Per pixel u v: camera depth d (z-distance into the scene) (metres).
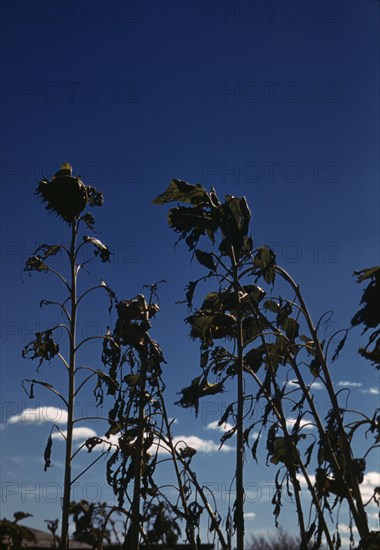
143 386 3.91
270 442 3.42
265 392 3.36
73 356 3.74
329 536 3.21
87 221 3.88
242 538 3.10
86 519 3.66
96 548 3.65
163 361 3.96
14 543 4.12
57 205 3.82
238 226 3.58
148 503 3.57
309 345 3.51
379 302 2.92
